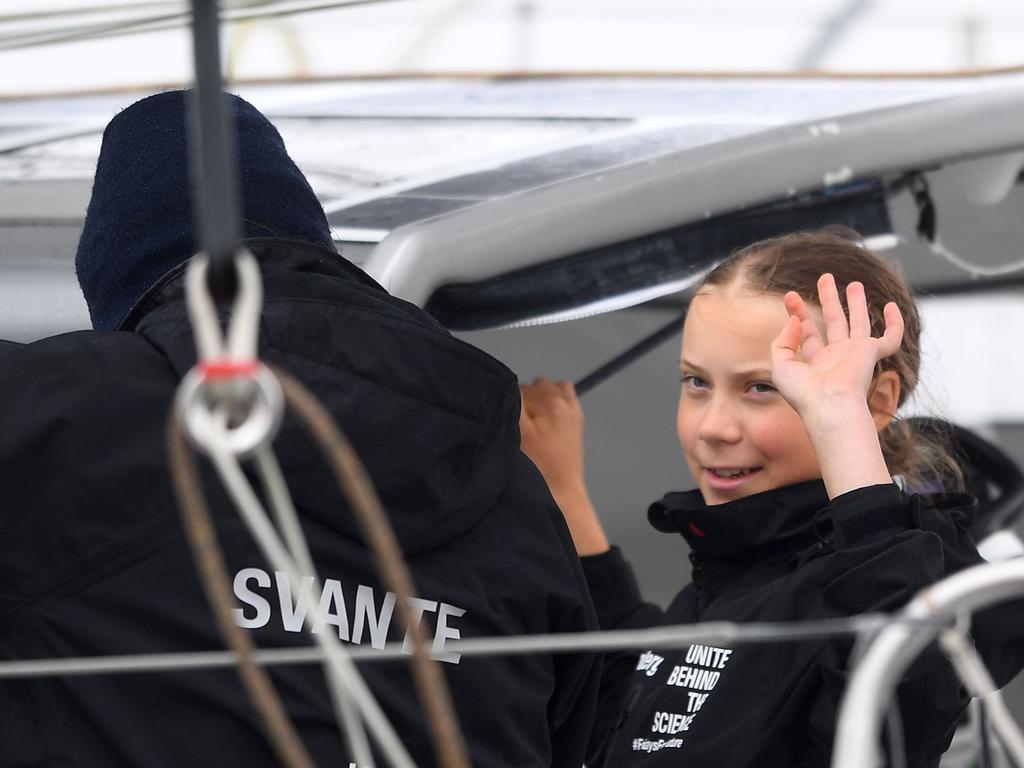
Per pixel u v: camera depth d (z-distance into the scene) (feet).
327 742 13.32
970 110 24.44
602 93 31.53
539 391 23.76
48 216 26.25
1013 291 39.65
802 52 47.73
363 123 30.48
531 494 15.43
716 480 19.04
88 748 12.97
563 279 22.15
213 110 7.37
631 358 29.07
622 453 33.86
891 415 19.63
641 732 18.39
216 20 7.48
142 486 13.17
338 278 14.51
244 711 13.05
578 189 21.95
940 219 26.12
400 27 38.86
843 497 15.65
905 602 14.97
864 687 7.66
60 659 12.96
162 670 13.04
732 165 22.90
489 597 14.58
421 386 13.88
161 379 13.56
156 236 15.66
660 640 8.59
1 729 12.94
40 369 13.35
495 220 21.30
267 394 6.45
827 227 22.88
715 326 18.90
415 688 13.93
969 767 23.18
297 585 7.02
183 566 13.16
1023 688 31.73
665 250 22.95
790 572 18.30
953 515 18.07
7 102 35.04
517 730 14.55
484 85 33.45
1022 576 7.84
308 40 35.88
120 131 16.35
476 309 21.68
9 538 13.01
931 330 39.75
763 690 16.97
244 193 15.94
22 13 26.63
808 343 16.48
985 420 38.09
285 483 13.39
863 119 23.98
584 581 15.97
